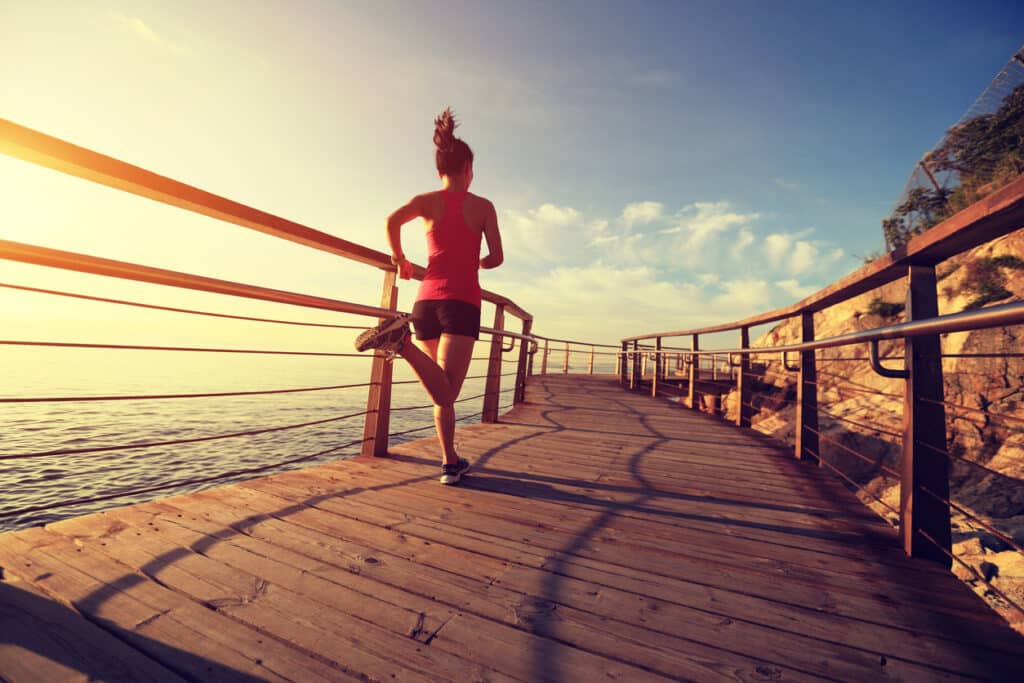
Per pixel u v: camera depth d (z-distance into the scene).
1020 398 5.88
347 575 1.39
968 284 8.38
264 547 1.53
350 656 1.04
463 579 1.41
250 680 0.96
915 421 1.67
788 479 2.75
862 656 1.12
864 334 1.81
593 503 2.21
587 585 1.41
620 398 7.77
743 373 4.91
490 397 4.57
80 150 1.33
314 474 2.41
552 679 1.00
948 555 1.62
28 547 1.39
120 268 1.43
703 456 3.35
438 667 1.02
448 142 2.15
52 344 1.32
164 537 1.54
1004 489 5.09
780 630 1.21
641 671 1.04
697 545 1.75
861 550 1.73
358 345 1.81
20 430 90.19
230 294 1.81
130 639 1.05
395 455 2.93
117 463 70.38
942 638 1.19
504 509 2.05
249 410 149.62
